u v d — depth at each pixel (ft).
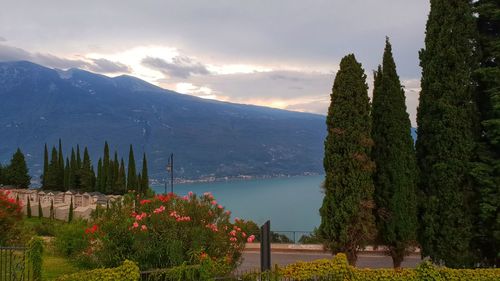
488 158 56.29
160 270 43.86
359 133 59.26
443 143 57.98
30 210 193.67
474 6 59.41
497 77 55.67
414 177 61.36
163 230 47.67
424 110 61.26
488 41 58.65
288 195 532.73
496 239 55.21
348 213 58.54
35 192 238.07
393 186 60.80
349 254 59.00
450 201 57.21
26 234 70.95
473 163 56.39
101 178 263.70
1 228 63.82
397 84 62.90
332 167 60.03
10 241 64.44
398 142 61.36
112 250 46.88
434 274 48.47
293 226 248.52
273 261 81.35
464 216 56.90
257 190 630.74
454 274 48.78
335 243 59.21
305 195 531.09
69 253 65.21
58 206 205.26
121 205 51.19
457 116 57.41
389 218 60.80
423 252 61.05
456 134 57.21
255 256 87.10
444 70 58.49
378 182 62.03
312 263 50.01
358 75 60.29
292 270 48.93
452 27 58.65
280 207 377.09
